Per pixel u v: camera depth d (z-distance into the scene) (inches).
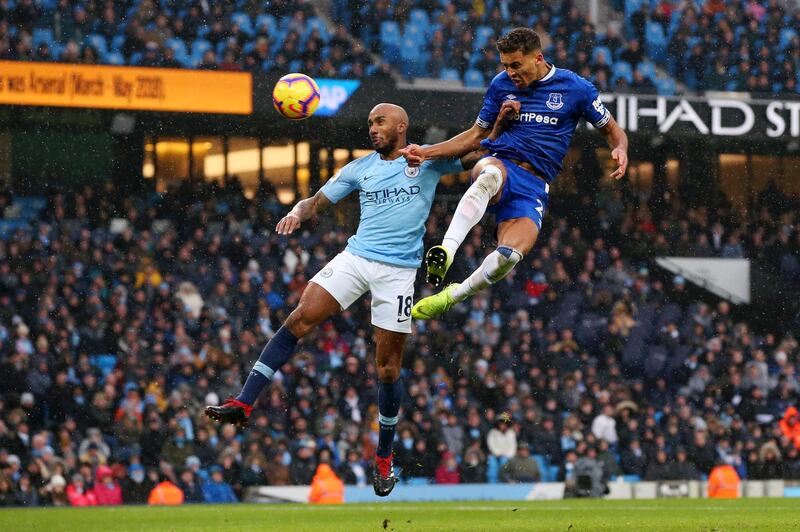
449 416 722.2
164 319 786.8
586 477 711.1
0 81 741.9
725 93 879.7
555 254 904.9
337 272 320.5
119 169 902.4
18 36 810.2
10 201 873.5
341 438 719.7
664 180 978.7
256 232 879.1
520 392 781.9
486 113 303.9
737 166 991.6
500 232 295.0
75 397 702.5
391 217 322.0
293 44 855.7
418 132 893.2
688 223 971.3
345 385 773.9
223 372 745.6
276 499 674.8
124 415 685.9
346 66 848.3
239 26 864.9
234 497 671.8
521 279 872.9
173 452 676.1
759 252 974.4
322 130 920.3
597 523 385.1
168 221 893.2
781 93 863.7
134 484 654.5
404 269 324.8
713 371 844.6
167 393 735.1
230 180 910.4
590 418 773.3
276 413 720.3
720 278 963.3
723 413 803.4
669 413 772.0
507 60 291.1
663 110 847.1
